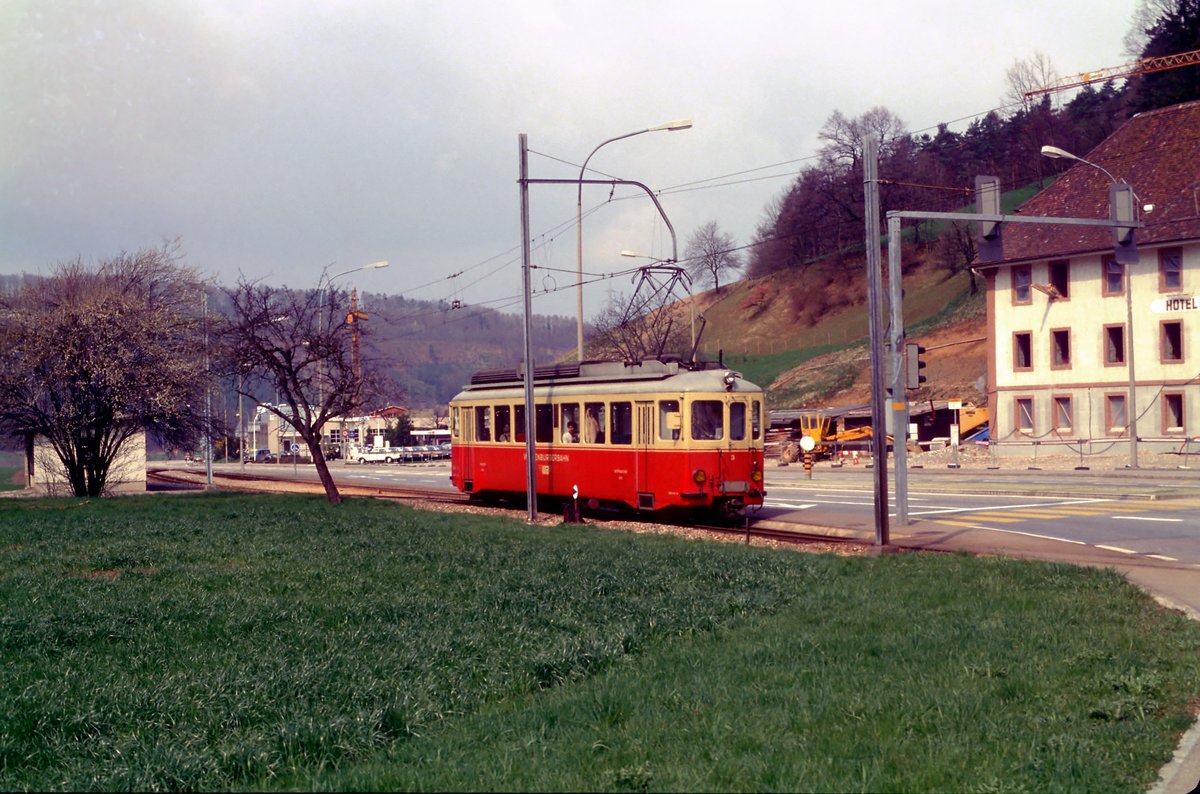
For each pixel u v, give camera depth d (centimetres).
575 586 1320
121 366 3566
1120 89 11400
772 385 9456
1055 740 663
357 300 3603
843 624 1059
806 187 12050
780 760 634
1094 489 3036
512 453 2819
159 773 643
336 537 2041
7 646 1051
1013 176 10762
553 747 679
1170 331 4959
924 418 6669
